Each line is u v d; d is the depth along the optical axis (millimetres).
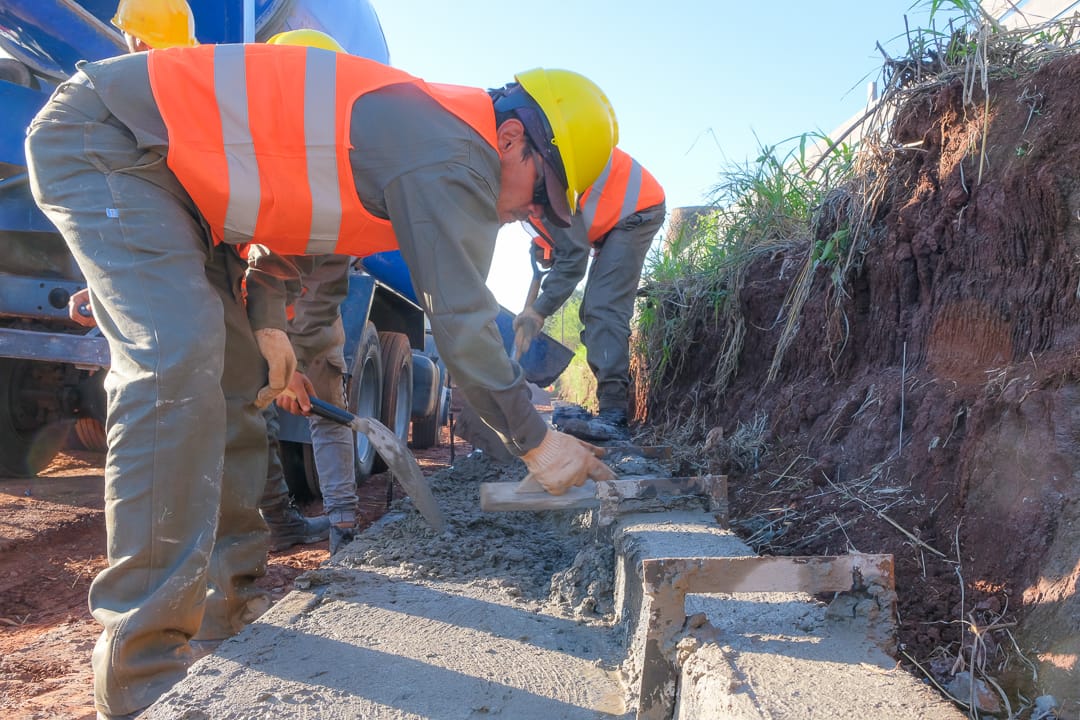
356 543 3297
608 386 4844
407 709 1814
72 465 6484
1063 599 1799
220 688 1883
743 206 4957
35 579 3652
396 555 3047
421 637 2238
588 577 2596
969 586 2072
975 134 2711
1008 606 1951
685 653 1655
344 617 2381
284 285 2672
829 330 3264
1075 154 2320
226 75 2080
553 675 2014
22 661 2664
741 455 3369
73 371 5492
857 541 2420
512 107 2184
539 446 2199
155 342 1950
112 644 1905
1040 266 2387
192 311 2004
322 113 2041
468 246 2002
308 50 2146
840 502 2623
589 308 4777
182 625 2008
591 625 2361
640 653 1897
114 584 1975
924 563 2205
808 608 1851
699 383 4832
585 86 2293
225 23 4578
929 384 2613
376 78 2107
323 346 3373
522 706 1849
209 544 2020
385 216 2137
